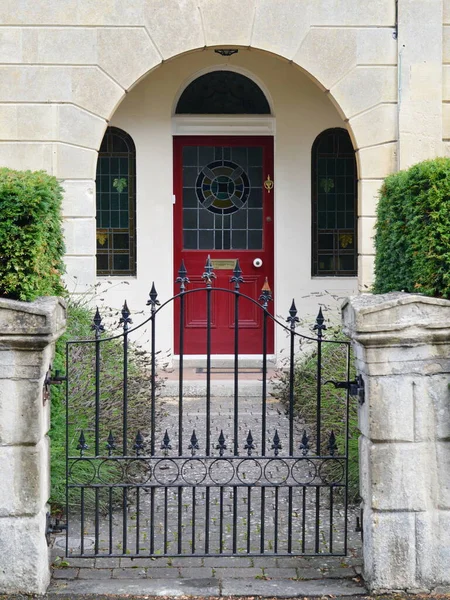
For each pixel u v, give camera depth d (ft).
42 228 14.26
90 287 24.53
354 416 18.51
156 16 24.39
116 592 14.23
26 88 24.20
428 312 13.82
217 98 30.32
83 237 24.50
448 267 14.23
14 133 24.22
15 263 13.97
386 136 24.95
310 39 24.76
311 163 30.12
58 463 16.72
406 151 24.88
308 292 30.25
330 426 18.93
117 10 24.29
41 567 14.02
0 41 24.06
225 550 15.96
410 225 15.01
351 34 24.80
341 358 20.30
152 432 14.89
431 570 14.16
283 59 24.89
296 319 14.93
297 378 23.50
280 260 30.17
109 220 29.96
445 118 24.95
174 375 29.01
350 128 24.98
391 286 16.39
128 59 24.39
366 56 24.82
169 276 30.04
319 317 14.94
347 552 15.60
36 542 13.89
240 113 30.30
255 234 30.66
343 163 30.17
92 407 18.66
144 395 21.09
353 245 30.30
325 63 24.84
